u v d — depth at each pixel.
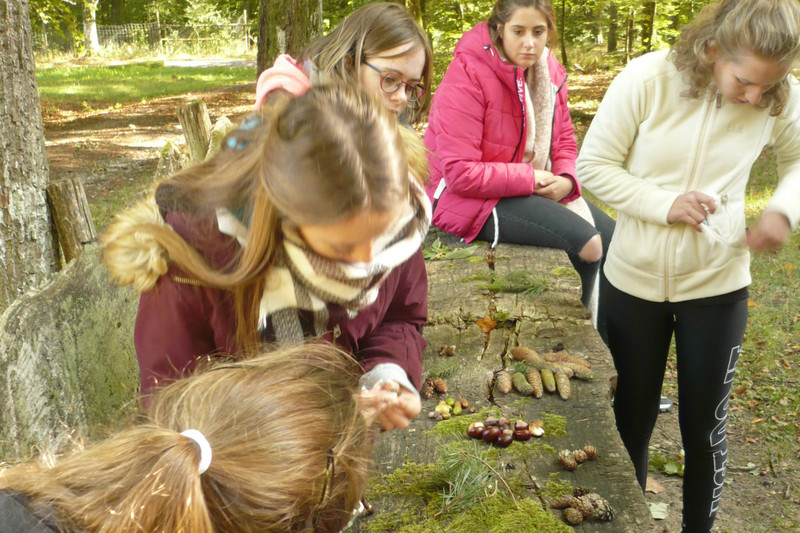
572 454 1.95
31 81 3.61
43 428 2.00
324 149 1.05
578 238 3.45
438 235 3.74
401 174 1.12
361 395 1.14
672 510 3.71
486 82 3.36
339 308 1.36
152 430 0.90
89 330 2.41
